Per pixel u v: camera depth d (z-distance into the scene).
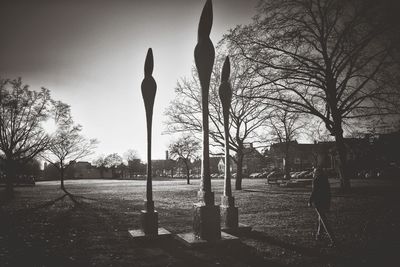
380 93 22.39
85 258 6.55
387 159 36.81
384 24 21.27
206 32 7.43
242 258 6.27
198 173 122.44
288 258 6.24
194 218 7.57
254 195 23.67
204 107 7.38
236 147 33.09
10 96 31.55
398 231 8.83
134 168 131.12
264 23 23.22
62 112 35.44
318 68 23.33
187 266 5.84
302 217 12.07
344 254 6.49
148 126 8.74
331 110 24.05
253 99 25.06
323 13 23.47
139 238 7.91
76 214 14.09
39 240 8.48
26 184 57.66
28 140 33.88
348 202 16.66
